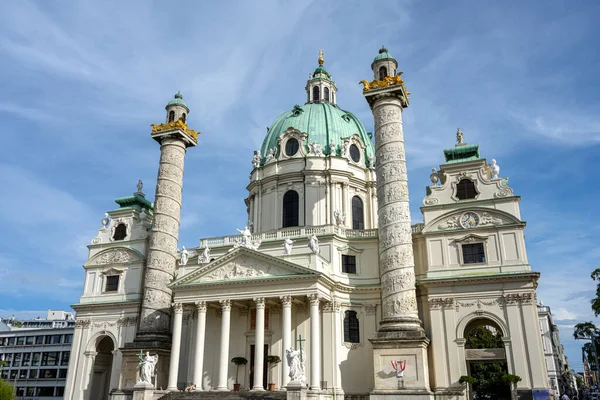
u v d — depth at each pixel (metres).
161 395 49.34
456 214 53.88
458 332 50.06
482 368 66.69
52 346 108.94
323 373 50.81
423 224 56.50
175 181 61.69
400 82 53.88
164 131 62.41
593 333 63.97
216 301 52.12
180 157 62.97
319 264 51.75
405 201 51.62
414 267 53.66
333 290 53.31
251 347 54.28
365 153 72.12
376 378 46.53
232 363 53.94
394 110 54.22
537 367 46.84
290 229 58.16
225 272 52.91
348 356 52.72
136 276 63.97
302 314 53.41
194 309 56.03
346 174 67.19
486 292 50.44
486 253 51.69
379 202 52.59
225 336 50.59
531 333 47.97
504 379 46.84
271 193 68.00
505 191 53.19
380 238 51.75
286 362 47.75
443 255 53.00
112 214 68.88
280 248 56.72
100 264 66.06
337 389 49.91
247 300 51.88
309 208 65.06
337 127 71.56
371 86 54.84
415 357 46.09
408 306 48.31
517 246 51.00
